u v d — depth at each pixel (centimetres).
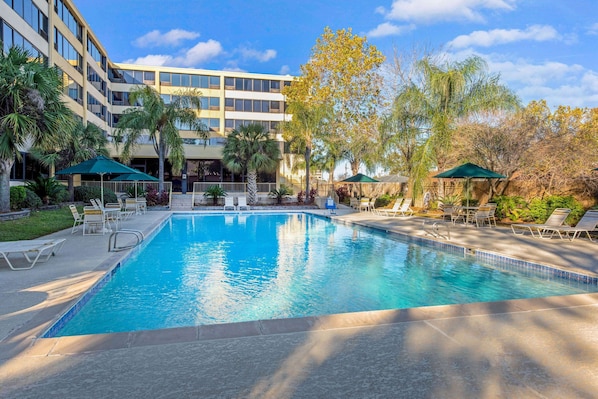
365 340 328
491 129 1552
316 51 2877
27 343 317
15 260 698
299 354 300
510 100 1775
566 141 1384
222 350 307
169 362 285
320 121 2622
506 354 302
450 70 1891
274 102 4084
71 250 820
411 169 2061
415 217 1808
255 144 2519
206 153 3397
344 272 736
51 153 1784
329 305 534
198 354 299
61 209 1716
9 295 468
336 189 2884
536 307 419
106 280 608
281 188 2778
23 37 1872
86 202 2159
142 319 472
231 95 3972
